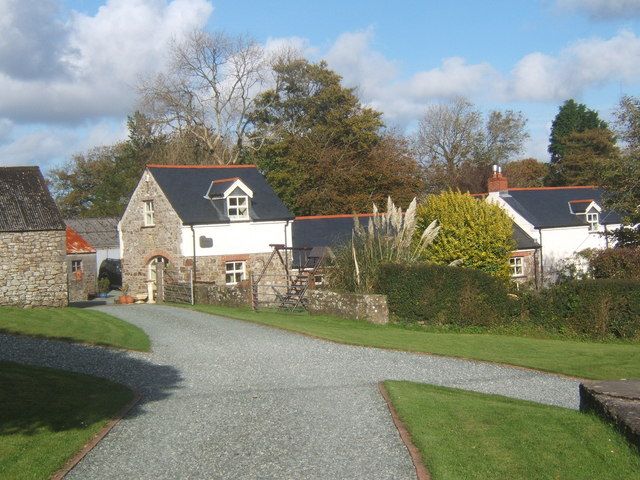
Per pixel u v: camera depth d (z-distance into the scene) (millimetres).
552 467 7438
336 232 37969
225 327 21266
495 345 18656
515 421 9398
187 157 53875
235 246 34688
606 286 21531
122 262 38219
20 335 18609
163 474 7730
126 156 69812
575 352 17797
